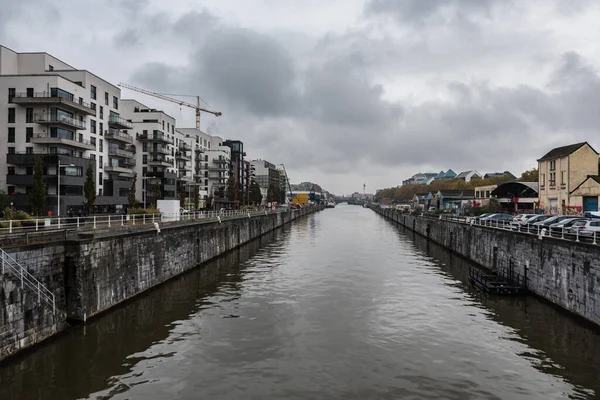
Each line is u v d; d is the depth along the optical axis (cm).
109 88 7094
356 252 5712
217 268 4409
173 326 2469
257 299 3098
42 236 2209
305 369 1909
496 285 3288
